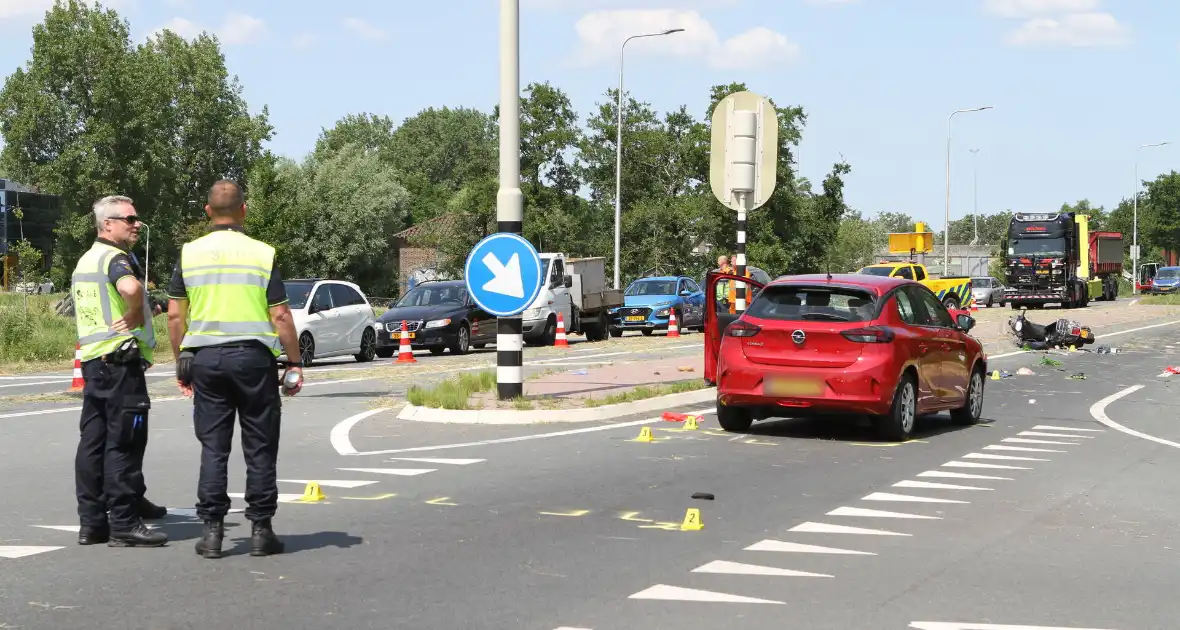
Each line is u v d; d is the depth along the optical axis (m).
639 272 78.38
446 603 7.14
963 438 16.23
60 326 34.44
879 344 15.22
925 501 11.15
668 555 8.59
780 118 89.19
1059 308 70.31
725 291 25.75
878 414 15.30
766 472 12.77
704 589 7.59
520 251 17.80
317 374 26.03
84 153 97.38
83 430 8.70
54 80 101.88
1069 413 19.84
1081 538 9.53
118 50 102.06
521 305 17.83
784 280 16.19
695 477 12.34
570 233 82.06
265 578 7.72
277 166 110.56
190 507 10.34
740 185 21.36
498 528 9.52
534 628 6.61
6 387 23.25
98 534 8.75
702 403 19.97
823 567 8.30
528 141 84.25
